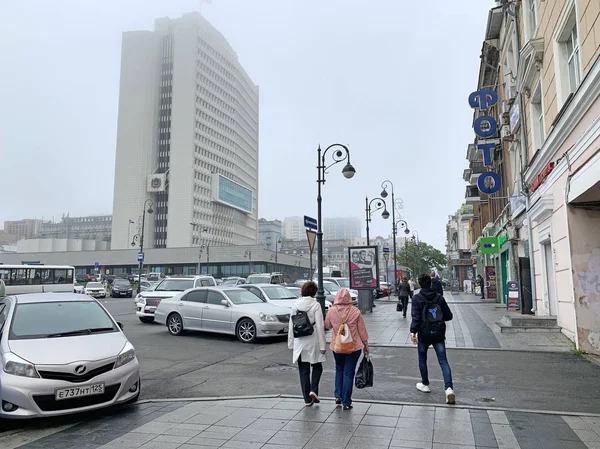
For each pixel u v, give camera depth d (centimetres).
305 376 609
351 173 1590
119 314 2192
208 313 1317
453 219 8156
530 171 1501
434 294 669
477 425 520
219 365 936
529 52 1378
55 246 10631
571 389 694
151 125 10969
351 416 559
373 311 2183
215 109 11775
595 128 812
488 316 1820
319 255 1525
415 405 603
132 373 618
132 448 473
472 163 3353
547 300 1395
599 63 772
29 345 598
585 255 987
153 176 10662
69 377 566
